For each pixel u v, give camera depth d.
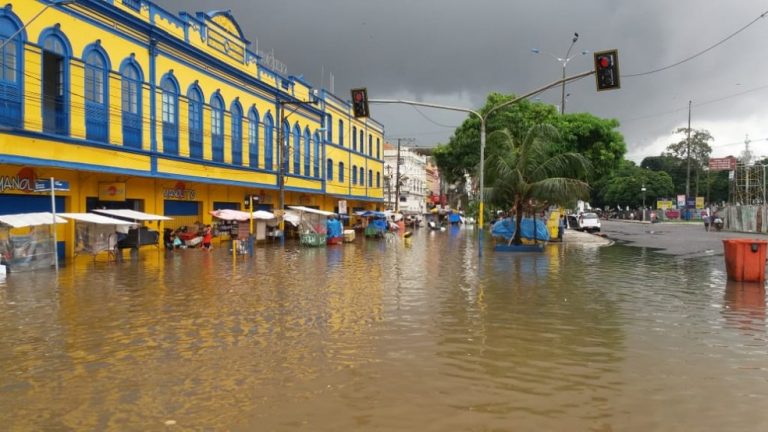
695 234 42.84
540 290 12.70
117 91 21.70
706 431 4.64
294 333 8.27
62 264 18.66
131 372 6.31
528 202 26.17
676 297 11.72
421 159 93.38
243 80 31.19
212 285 13.55
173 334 8.20
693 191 96.94
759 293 12.30
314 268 17.73
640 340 7.87
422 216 69.56
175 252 24.23
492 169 25.64
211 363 6.67
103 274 15.86
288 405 5.24
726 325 8.89
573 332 8.37
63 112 19.30
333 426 4.73
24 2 17.69
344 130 48.97
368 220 47.44
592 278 14.96
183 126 25.89
